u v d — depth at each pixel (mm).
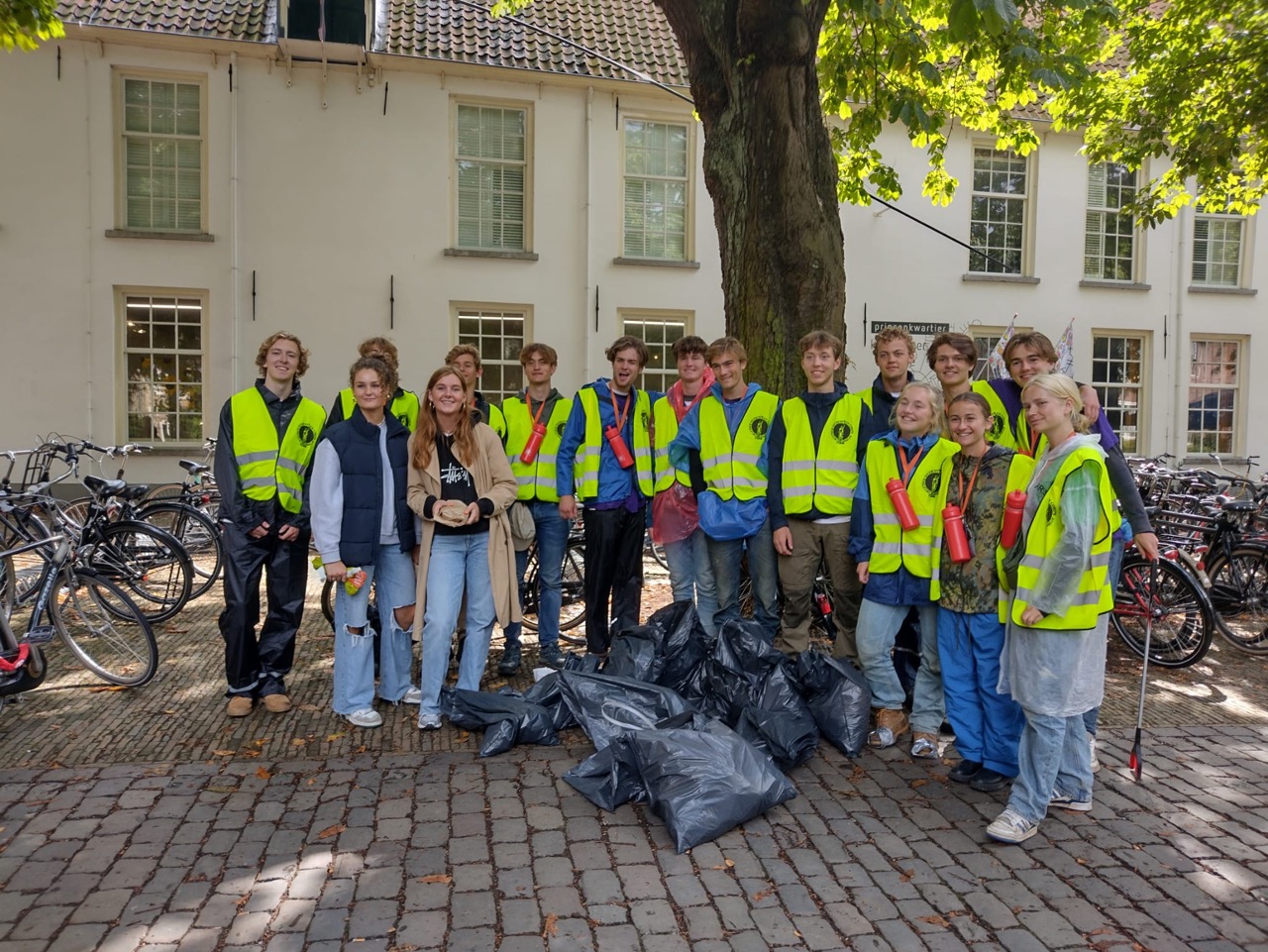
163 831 3400
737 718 4316
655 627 4832
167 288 11711
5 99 11234
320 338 12117
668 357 13305
